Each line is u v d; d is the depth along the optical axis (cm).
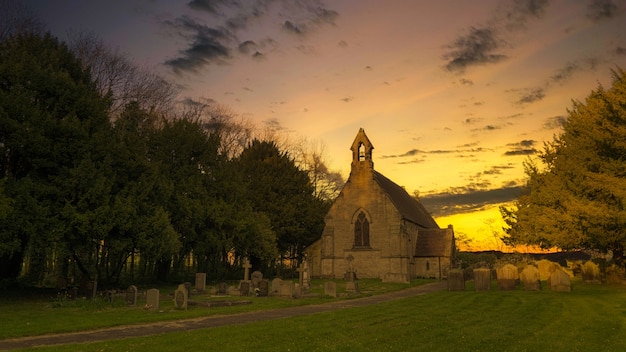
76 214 2714
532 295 2675
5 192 2569
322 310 2241
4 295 2698
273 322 1728
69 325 1681
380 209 5500
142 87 5097
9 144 2714
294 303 2555
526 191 4762
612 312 1900
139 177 3312
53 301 2484
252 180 5853
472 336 1415
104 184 2898
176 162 4322
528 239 4028
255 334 1448
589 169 3222
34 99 2936
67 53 3328
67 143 2867
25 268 4141
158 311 2123
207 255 4466
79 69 3372
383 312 2028
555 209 3594
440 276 5478
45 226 2650
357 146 5762
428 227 6612
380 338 1387
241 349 1227
